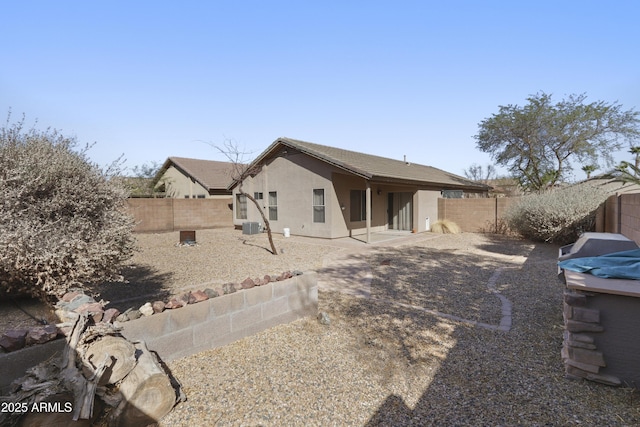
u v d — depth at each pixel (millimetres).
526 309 5129
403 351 3791
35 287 3766
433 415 2625
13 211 3566
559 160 21594
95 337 2566
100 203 4320
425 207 16859
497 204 15789
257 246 12281
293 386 3066
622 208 7789
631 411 2586
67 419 2119
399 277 7398
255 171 16375
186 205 19875
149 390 2494
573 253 4387
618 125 19234
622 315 2885
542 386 2988
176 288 6477
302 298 4848
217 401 2818
